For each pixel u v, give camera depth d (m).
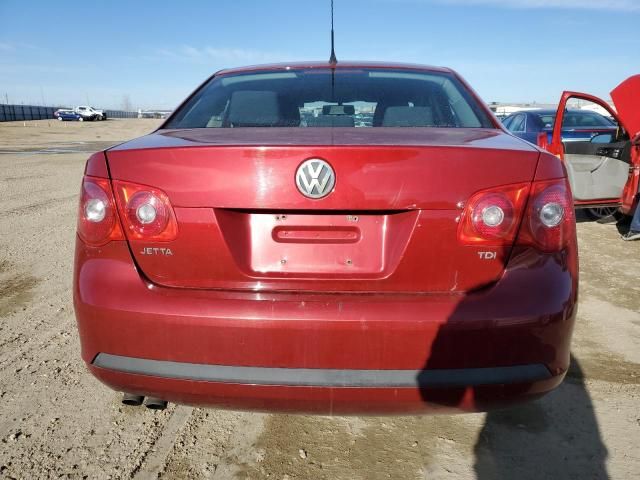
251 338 1.58
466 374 1.58
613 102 5.52
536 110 8.46
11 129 40.34
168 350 1.62
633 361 2.85
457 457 2.08
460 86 2.58
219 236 1.62
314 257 1.64
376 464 2.04
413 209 1.59
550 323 1.59
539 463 2.04
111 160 1.71
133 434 2.24
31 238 5.65
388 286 1.62
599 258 4.91
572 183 5.46
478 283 1.61
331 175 1.58
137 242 1.66
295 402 1.60
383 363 1.57
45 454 2.10
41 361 2.88
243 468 2.02
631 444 2.14
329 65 2.77
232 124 2.28
